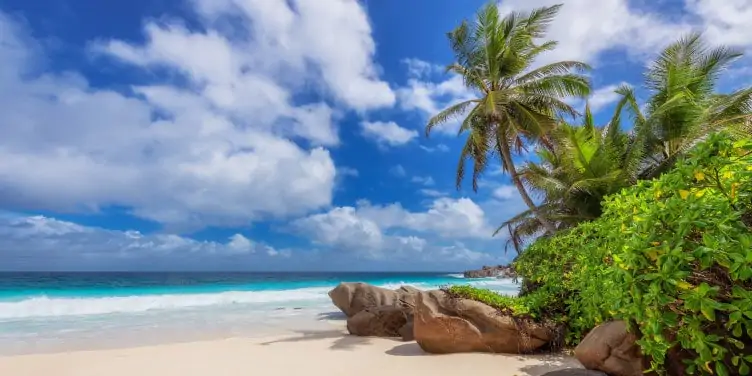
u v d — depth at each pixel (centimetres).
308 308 1758
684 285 283
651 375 454
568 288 758
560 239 834
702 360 300
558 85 1652
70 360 753
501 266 7044
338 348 856
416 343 888
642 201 343
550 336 735
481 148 1755
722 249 258
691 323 299
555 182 1545
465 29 1770
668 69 1605
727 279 303
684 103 1387
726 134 293
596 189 1555
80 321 1350
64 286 3638
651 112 1653
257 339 997
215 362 731
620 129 1695
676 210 285
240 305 1873
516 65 1719
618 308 342
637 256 300
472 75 1753
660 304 295
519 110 1702
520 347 722
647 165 1625
